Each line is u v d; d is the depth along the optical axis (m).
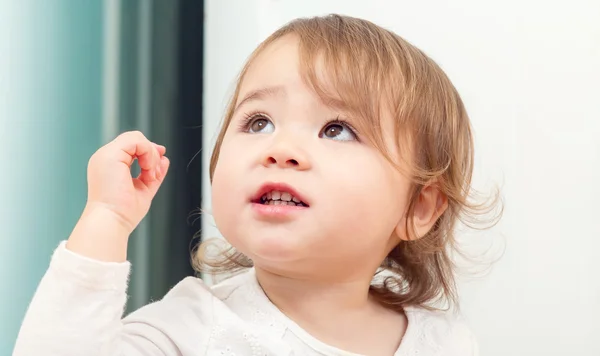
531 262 1.13
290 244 0.68
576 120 1.12
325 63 0.75
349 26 0.83
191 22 1.28
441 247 0.92
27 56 0.99
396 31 1.20
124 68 1.15
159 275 1.22
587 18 1.12
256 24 1.26
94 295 0.61
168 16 1.24
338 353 0.74
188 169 1.26
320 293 0.76
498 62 1.16
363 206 0.71
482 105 1.16
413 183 0.79
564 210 1.12
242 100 0.77
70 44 1.05
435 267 0.98
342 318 0.78
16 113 0.97
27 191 0.98
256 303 0.75
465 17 1.17
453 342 0.86
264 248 0.69
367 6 1.22
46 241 1.00
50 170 1.01
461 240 1.13
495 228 1.14
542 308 1.12
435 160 0.82
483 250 1.13
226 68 1.26
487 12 1.16
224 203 0.71
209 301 0.73
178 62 1.25
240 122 0.75
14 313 0.95
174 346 0.68
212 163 0.90
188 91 1.27
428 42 1.19
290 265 0.71
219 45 1.27
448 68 1.18
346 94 0.74
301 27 0.82
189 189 1.26
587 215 1.11
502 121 1.15
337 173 0.70
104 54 1.11
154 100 1.21
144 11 1.19
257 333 0.71
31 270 0.98
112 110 1.12
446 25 1.18
